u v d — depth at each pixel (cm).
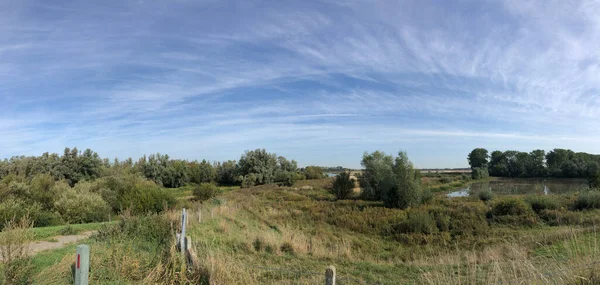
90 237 1202
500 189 6412
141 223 1206
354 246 1950
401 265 1256
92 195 2586
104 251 838
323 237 2108
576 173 9688
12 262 597
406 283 989
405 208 3281
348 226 2523
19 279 581
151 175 7100
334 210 3228
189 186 7475
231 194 5028
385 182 3503
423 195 3584
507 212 2666
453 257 1380
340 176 4616
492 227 2377
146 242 1078
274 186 6669
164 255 823
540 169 10388
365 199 4262
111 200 2875
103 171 5684
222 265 742
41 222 2023
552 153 10569
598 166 9138
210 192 4384
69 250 959
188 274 725
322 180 8306
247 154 7450
